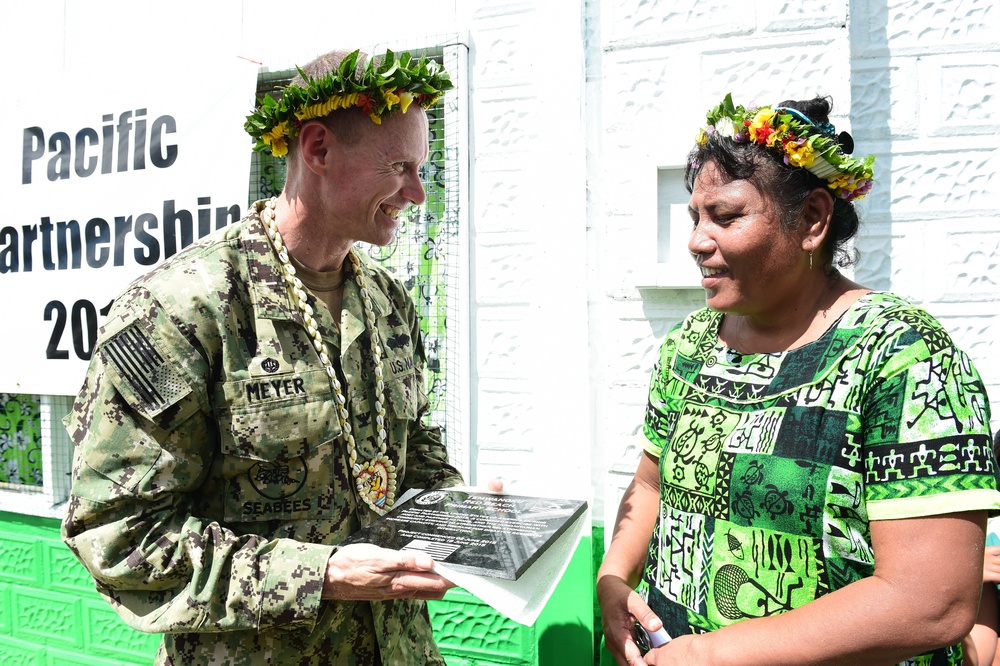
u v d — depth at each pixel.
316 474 1.30
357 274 1.48
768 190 1.09
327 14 2.36
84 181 2.57
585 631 2.03
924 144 2.07
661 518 1.27
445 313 2.33
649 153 2.04
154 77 2.45
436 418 2.34
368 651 1.40
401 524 1.26
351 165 1.26
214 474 1.27
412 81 1.27
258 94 2.51
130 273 2.51
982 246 2.05
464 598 2.16
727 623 1.11
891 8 2.07
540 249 2.15
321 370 1.32
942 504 0.93
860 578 1.04
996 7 2.01
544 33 2.11
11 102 2.68
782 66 1.93
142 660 2.52
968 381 0.98
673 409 1.30
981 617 1.50
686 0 1.99
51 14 2.67
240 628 1.15
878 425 1.00
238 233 1.35
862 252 2.12
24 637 2.71
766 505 1.07
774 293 1.14
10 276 2.69
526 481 2.19
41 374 2.64
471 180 2.22
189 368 1.20
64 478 2.67
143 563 1.16
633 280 2.07
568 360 2.09
